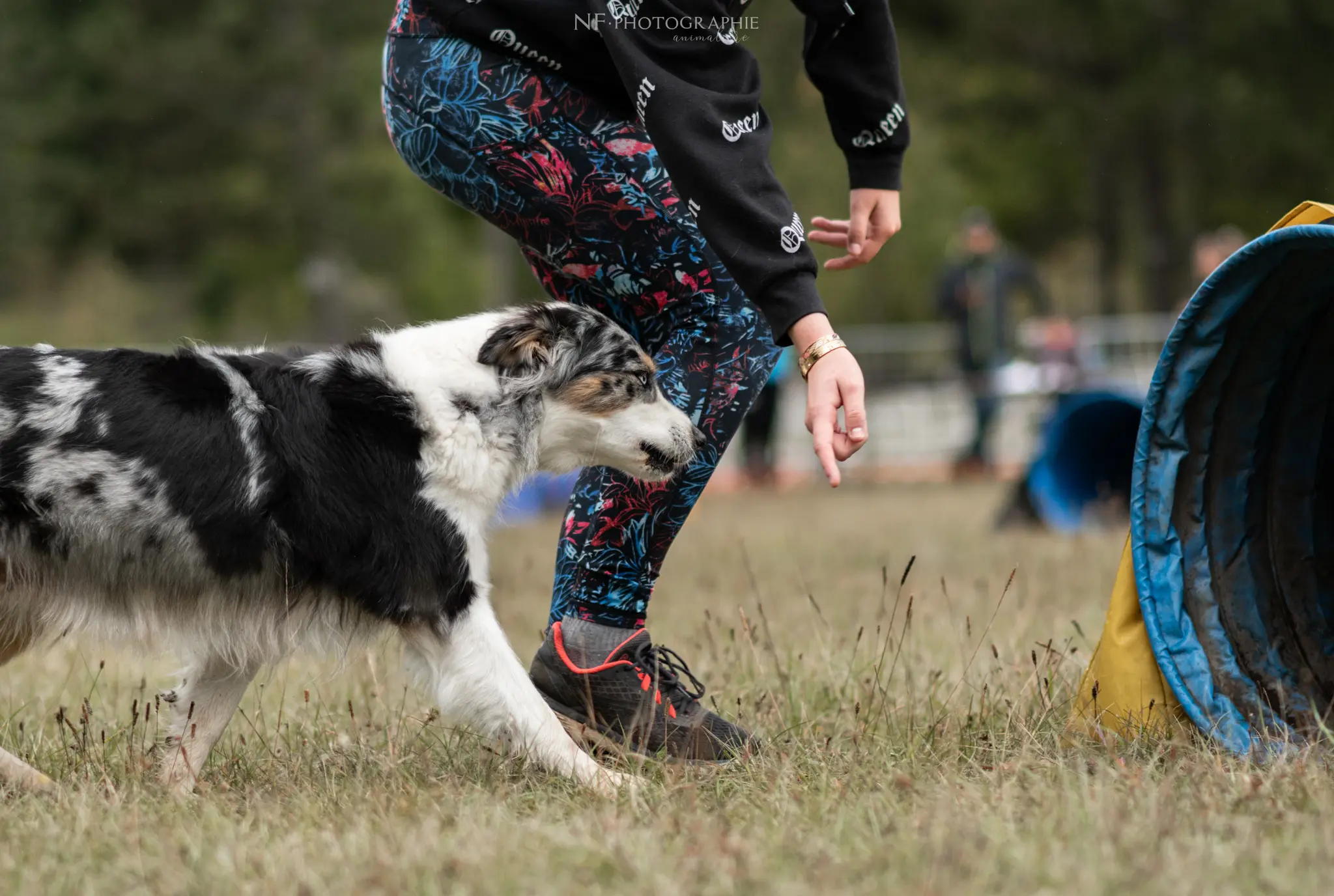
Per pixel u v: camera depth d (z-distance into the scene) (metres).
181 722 5.29
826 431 4.38
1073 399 15.52
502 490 5.26
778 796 4.45
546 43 4.97
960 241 44.00
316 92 43.56
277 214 43.81
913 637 7.66
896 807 4.24
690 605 9.71
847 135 5.55
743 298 5.22
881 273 44.38
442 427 5.09
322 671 7.33
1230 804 4.15
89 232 44.62
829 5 5.27
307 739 5.70
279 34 43.50
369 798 4.57
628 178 5.05
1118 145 44.16
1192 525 5.39
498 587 10.65
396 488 5.02
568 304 5.40
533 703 5.02
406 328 5.40
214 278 44.06
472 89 5.04
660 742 5.27
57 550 4.84
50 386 4.84
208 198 43.41
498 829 4.07
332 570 4.97
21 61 43.78
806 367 4.45
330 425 5.01
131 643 5.04
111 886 3.75
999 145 46.59
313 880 3.66
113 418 4.84
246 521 4.91
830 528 15.98
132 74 42.62
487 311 5.57
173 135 43.66
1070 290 59.31
